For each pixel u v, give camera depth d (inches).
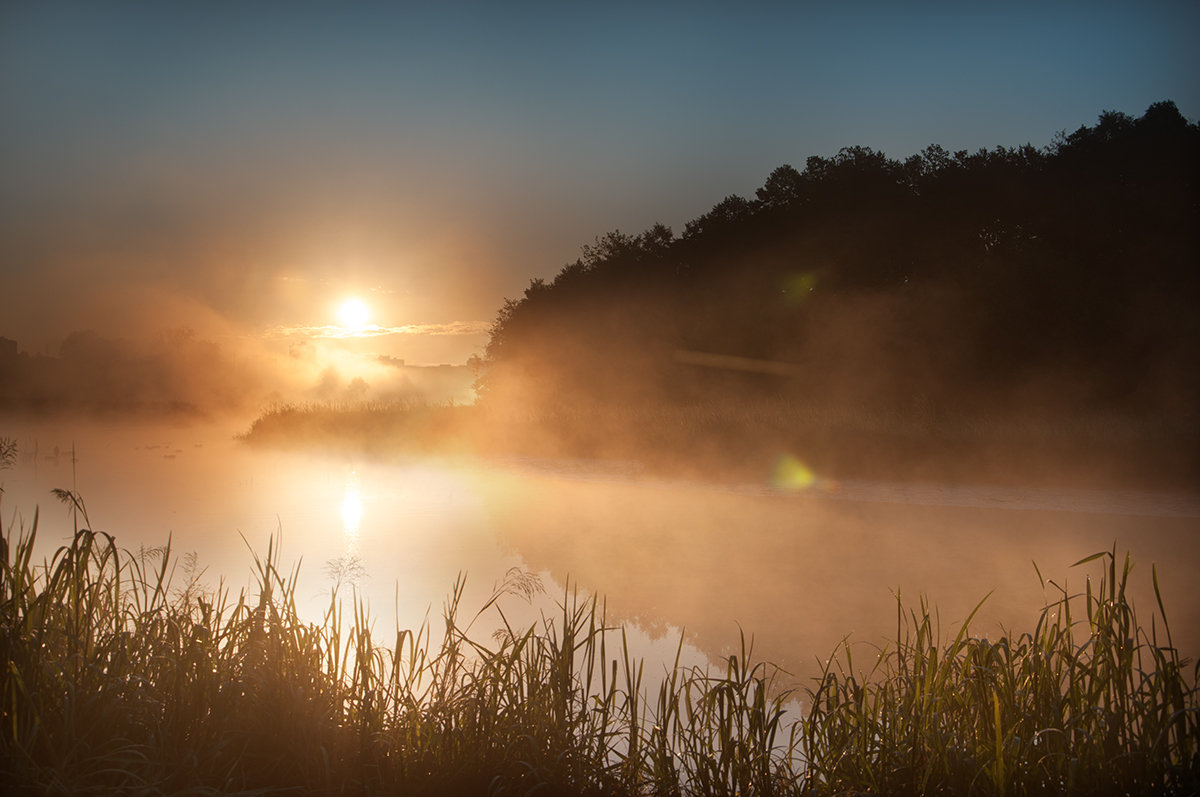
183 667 142.3
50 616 144.9
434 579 316.8
